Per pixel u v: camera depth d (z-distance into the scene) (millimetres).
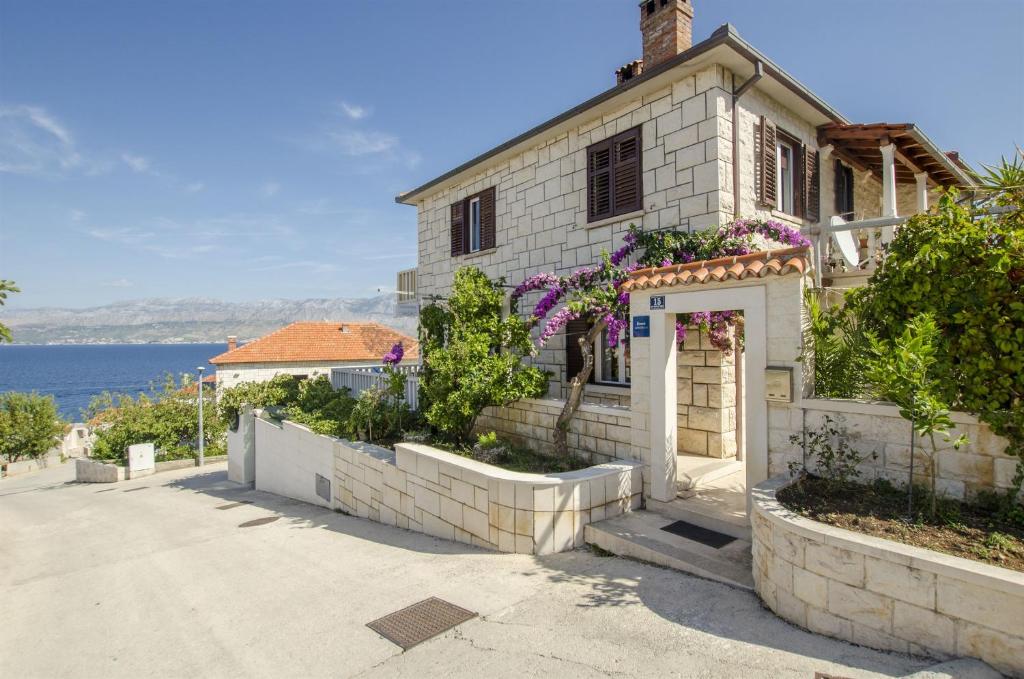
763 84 8391
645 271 6777
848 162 10797
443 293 14250
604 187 9641
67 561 8766
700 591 4555
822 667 3221
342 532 8516
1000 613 2918
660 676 3336
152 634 4906
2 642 5129
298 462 12711
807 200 9609
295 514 10633
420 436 9555
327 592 5543
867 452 4645
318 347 31594
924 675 2885
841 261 8539
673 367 6445
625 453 6949
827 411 4883
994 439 3986
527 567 5566
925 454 4320
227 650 4383
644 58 9945
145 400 23328
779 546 3979
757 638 3670
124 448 22297
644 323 6609
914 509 4047
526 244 11414
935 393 4020
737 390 8203
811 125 9898
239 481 16812
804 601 3752
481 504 6551
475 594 4996
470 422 9062
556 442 7754
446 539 7254
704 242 7562
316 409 13961
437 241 14523
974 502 4055
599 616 4262
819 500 4375
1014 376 3889
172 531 10117
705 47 7348
